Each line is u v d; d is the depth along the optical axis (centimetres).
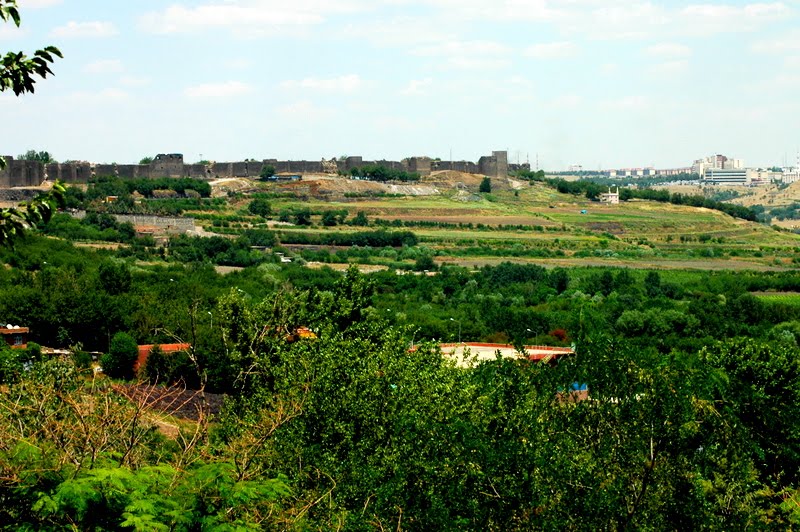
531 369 2692
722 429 2353
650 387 2289
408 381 3130
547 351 7369
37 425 1933
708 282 14262
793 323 10556
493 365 2917
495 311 10931
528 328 10075
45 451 1695
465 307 11506
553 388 2528
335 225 19575
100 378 3266
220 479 1803
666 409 2255
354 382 3130
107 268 9544
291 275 12888
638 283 13812
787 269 16738
